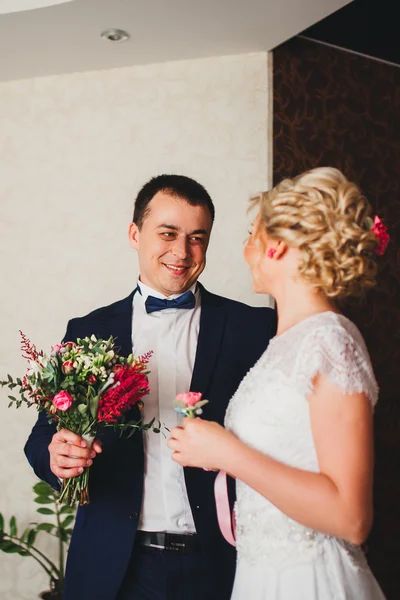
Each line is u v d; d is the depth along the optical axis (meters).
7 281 3.93
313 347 1.53
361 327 3.84
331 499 1.42
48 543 3.83
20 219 3.92
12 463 3.88
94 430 2.01
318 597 1.56
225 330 2.40
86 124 3.84
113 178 3.79
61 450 1.99
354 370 1.49
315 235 1.57
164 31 3.31
